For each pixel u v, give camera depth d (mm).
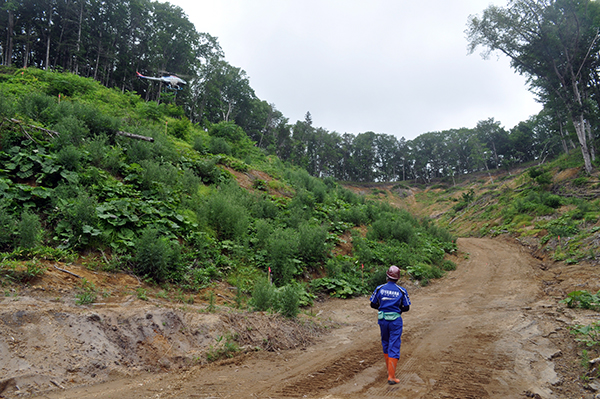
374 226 22328
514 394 4203
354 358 5797
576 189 36219
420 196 99938
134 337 4957
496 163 100875
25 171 8797
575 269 16516
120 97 28453
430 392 4258
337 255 15852
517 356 5793
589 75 42562
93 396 3688
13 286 5414
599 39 38500
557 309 9406
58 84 24531
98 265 7457
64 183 9203
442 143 119000
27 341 3992
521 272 18359
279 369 5152
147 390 4027
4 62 50469
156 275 8039
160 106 31812
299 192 21531
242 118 76000
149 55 59594
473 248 27844
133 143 13922
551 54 39219
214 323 6051
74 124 11523
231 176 19078
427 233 27484
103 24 55312
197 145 21828
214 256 10562
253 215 15422
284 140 87375
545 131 90750
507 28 38219
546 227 28734
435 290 15094
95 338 4566
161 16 57250
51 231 7766
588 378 4605
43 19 50812
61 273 6480
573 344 6270
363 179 132375
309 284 12453
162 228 9766
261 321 6844
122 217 9148
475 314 9844
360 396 4113
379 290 5086
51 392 3594
